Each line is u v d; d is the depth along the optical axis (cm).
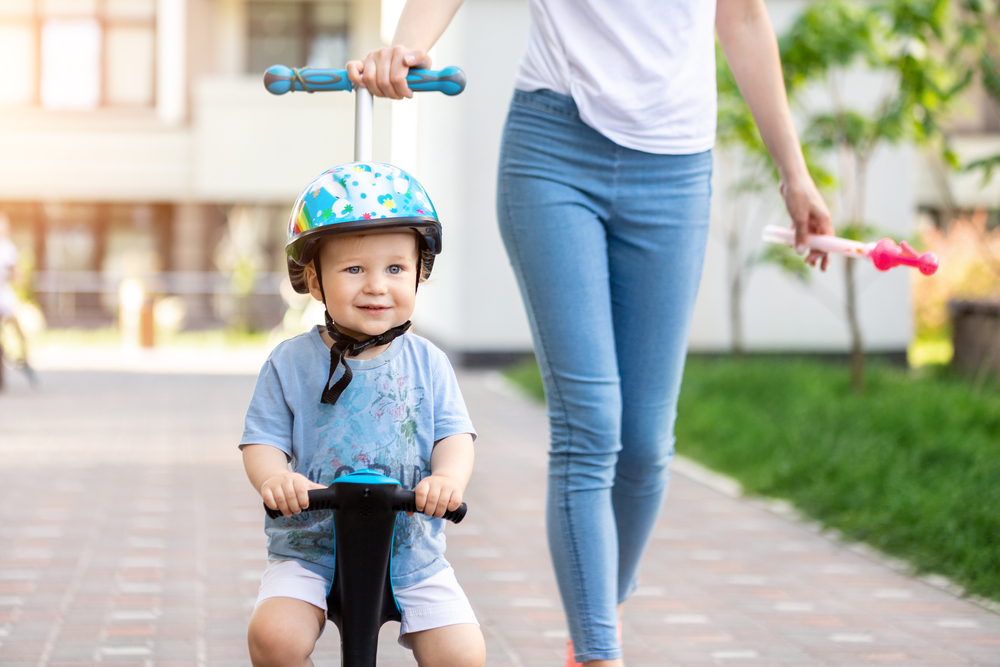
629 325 416
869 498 822
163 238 3447
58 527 806
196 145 3319
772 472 944
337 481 300
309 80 345
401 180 320
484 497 934
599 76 391
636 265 409
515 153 406
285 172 3259
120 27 3438
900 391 1337
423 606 338
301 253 322
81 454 1156
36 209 3422
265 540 772
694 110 403
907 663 524
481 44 1977
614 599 400
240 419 1465
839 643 555
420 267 331
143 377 2048
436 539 348
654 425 421
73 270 3431
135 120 3362
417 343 347
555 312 398
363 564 304
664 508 890
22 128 3359
